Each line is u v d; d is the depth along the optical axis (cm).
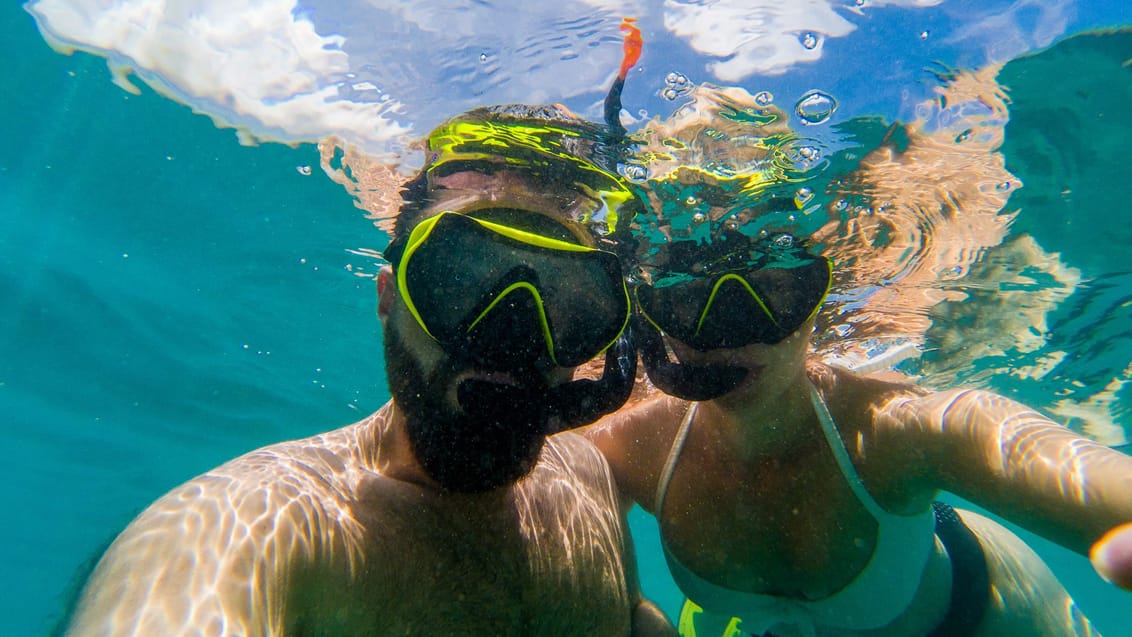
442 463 40
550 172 80
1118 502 43
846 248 101
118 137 131
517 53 72
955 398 59
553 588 46
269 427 324
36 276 204
